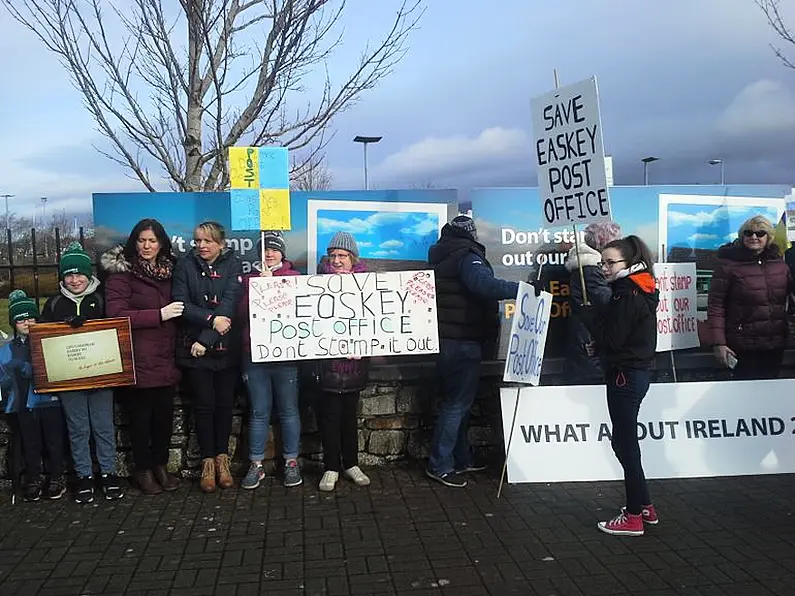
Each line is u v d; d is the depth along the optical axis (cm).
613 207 635
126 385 504
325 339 519
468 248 520
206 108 650
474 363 526
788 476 536
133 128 657
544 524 453
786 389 554
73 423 509
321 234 607
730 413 548
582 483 529
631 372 429
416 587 372
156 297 513
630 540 425
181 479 555
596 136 472
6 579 389
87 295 511
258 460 530
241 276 536
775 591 359
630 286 428
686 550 409
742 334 567
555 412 539
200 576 389
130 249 515
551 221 514
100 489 531
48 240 782
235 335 527
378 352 521
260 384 526
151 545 431
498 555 408
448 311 522
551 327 621
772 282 564
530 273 620
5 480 538
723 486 518
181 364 521
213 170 654
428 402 580
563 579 377
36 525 466
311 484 537
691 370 613
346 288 521
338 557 410
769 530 436
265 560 407
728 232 652
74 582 384
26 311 506
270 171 528
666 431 542
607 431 540
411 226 614
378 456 577
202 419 523
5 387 503
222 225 591
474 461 582
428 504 491
